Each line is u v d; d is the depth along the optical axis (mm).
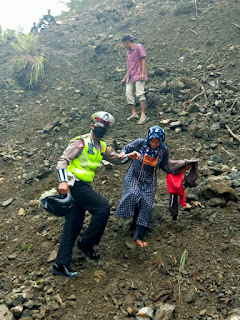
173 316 2732
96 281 3154
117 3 12711
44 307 2875
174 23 9586
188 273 3125
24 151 6094
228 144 5133
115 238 3689
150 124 6156
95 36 10688
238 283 2932
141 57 6172
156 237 3617
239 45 7668
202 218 3725
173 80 7266
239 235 3436
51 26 12148
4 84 8773
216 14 9148
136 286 3059
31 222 4207
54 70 9133
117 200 4352
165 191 4379
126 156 3404
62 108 7258
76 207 3199
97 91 7695
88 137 3230
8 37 11586
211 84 6738
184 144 5379
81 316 2801
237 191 3994
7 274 3375
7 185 5223
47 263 3479
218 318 2654
